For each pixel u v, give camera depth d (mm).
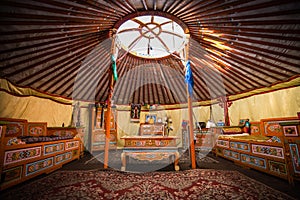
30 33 2264
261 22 2191
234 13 2227
